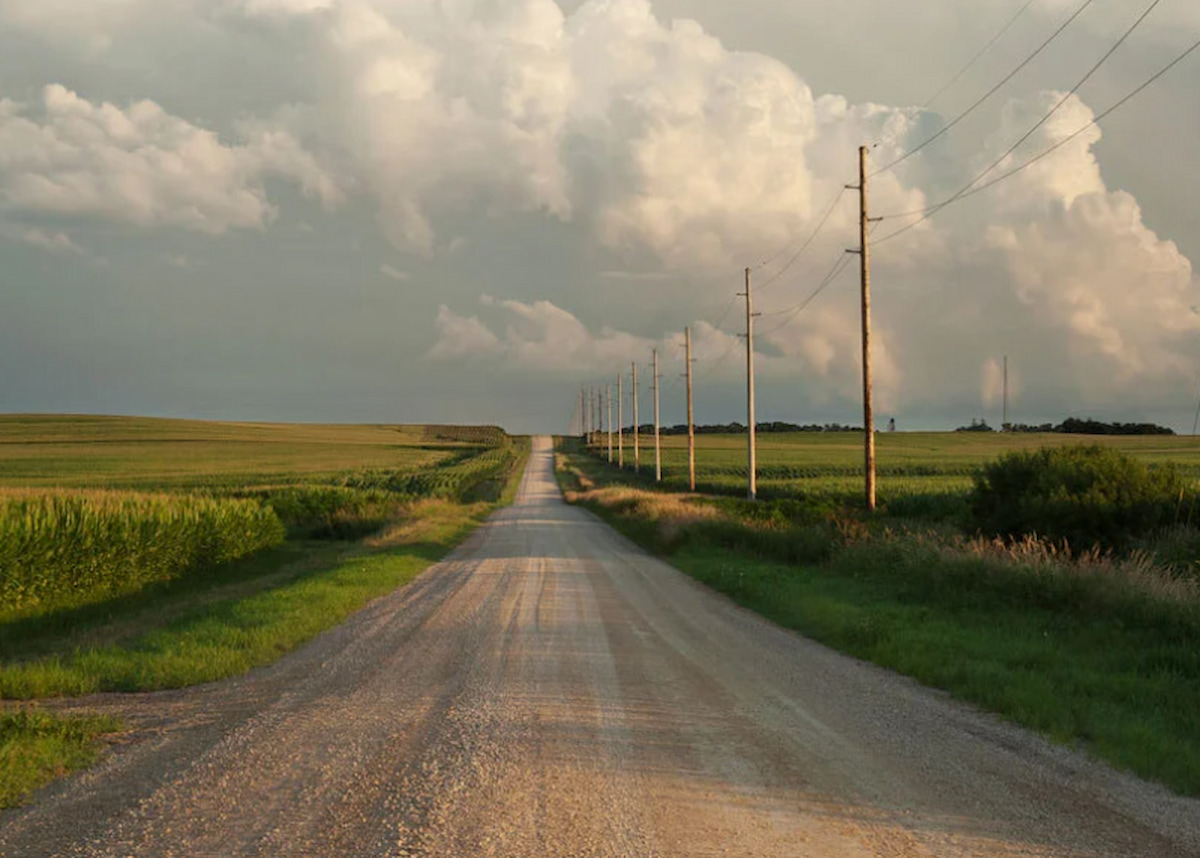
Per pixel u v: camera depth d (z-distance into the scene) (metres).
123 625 14.45
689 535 28.64
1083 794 5.97
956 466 87.38
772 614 15.00
